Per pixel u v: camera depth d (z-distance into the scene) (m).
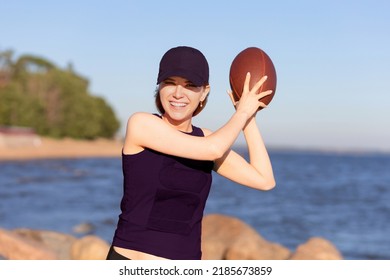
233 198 43.91
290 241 24.25
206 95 4.21
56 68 125.44
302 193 50.31
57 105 123.31
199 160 3.97
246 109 4.18
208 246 14.06
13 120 112.50
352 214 34.69
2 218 26.53
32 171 65.12
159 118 3.95
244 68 4.43
